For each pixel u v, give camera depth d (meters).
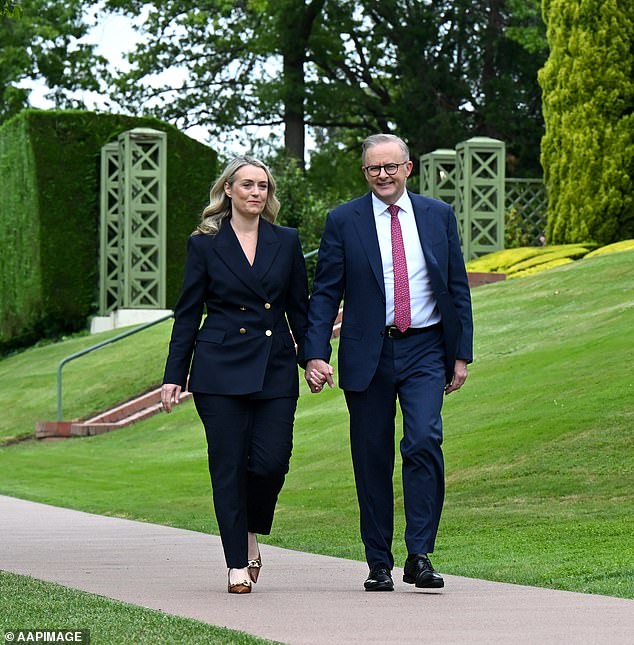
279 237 17.77
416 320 17.25
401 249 17.34
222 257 17.53
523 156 97.81
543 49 92.94
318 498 31.55
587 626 13.98
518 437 32.19
